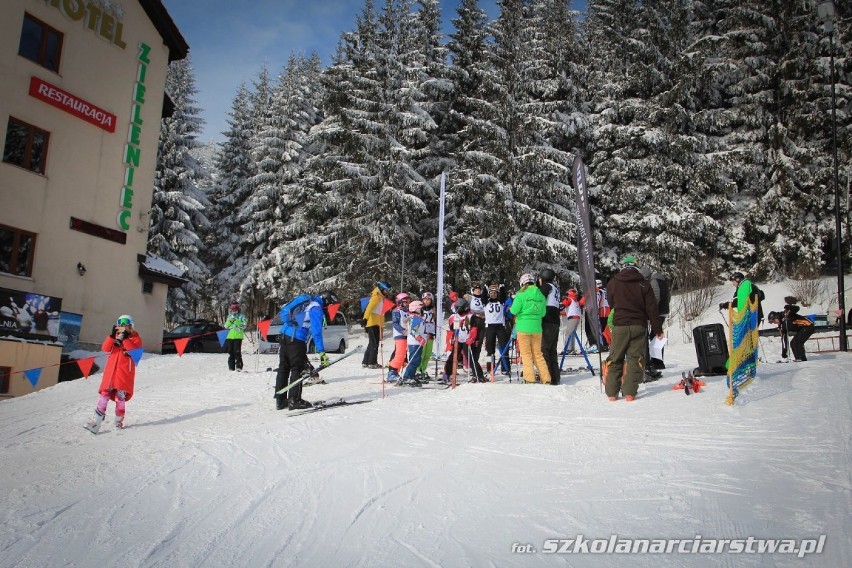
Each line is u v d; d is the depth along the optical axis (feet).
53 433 29.81
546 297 36.14
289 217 129.49
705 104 106.32
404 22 114.83
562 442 20.52
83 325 72.13
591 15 128.88
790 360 43.24
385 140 98.89
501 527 13.37
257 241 131.03
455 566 11.53
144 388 45.80
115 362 30.30
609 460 17.93
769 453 17.39
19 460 23.29
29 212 66.23
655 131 98.07
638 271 28.63
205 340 84.07
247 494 16.98
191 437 25.66
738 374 26.43
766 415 22.34
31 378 36.83
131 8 79.05
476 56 114.42
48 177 68.33
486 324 40.86
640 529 12.68
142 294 81.05
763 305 77.66
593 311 33.01
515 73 100.17
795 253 87.71
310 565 12.07
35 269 66.64
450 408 28.53
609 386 28.02
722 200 96.94
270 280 120.88
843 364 36.19
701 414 23.45
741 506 13.46
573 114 107.45
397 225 98.94
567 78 111.24
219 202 140.87
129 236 78.79
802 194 89.15
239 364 53.98
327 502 15.83
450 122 111.55
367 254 97.09
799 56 91.40
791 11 93.66
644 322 27.78
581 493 15.19
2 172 63.46
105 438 27.73
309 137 114.73
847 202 85.66
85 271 72.49
